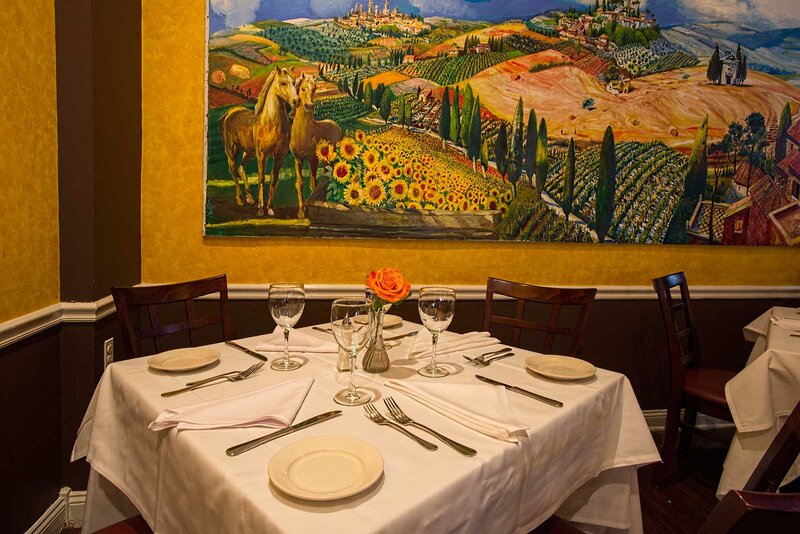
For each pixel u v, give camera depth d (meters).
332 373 1.33
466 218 2.59
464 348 1.60
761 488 0.85
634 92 2.70
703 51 2.75
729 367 3.04
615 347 2.86
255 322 2.46
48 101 1.76
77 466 1.95
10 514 1.61
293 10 2.34
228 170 2.35
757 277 2.97
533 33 2.58
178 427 0.96
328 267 2.50
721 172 2.81
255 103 2.34
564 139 2.65
